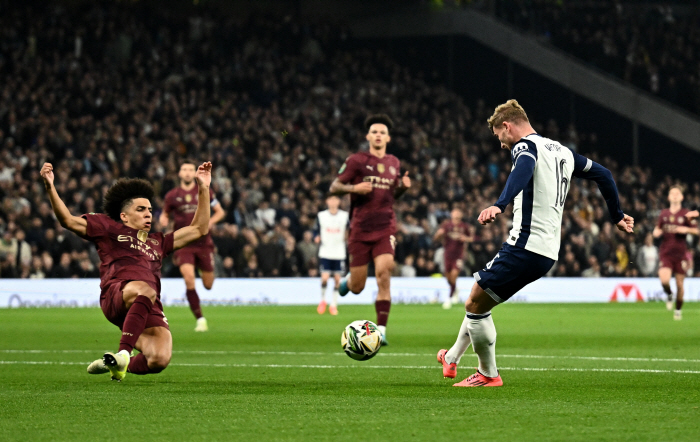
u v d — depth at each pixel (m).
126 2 104.19
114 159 77.25
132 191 20.23
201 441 13.18
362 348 22.38
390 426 14.41
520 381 21.20
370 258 32.25
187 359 27.58
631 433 13.65
